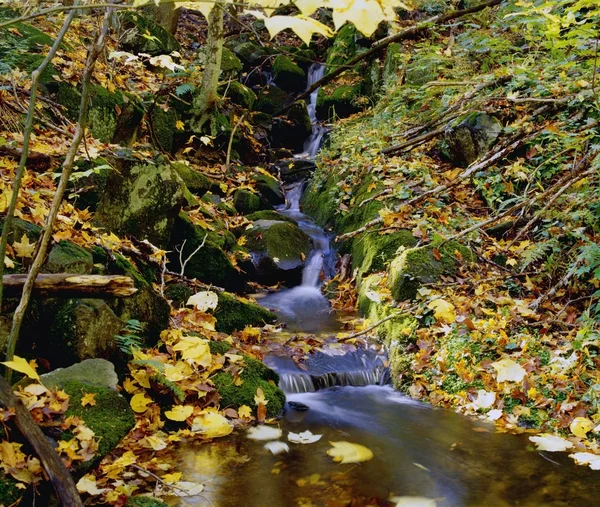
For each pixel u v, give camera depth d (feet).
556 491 9.49
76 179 14.19
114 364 11.46
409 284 16.42
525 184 19.26
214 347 13.56
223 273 18.70
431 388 13.74
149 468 9.62
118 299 12.05
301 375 14.03
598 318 14.29
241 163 29.84
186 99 26.99
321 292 20.70
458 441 11.38
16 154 13.97
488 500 9.24
